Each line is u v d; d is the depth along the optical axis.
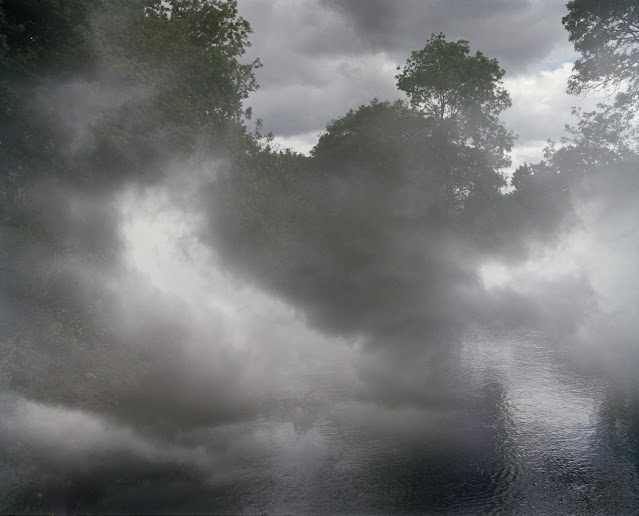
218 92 24.75
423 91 43.91
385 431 10.20
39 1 17.34
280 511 7.37
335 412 11.21
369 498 7.71
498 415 11.06
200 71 23.95
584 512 7.41
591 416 10.91
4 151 16.09
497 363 15.05
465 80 43.00
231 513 7.29
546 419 10.78
